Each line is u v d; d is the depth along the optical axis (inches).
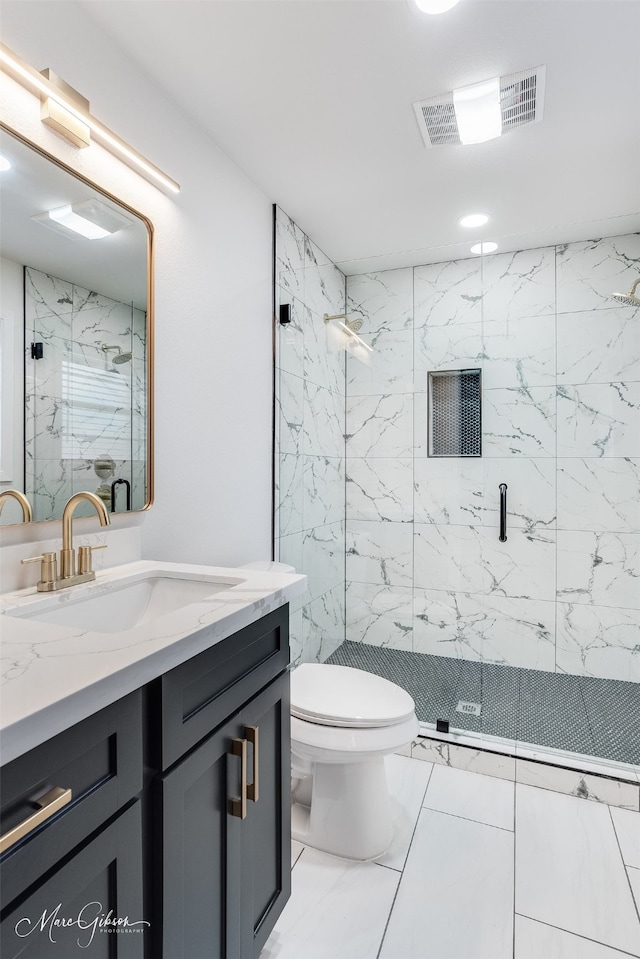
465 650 109.3
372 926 50.8
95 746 25.8
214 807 36.2
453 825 65.9
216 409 73.2
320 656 106.5
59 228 48.0
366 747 57.5
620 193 85.5
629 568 100.6
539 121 67.1
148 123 59.8
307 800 68.2
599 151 73.9
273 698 44.6
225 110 65.5
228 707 37.5
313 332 103.2
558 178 80.9
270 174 80.0
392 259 109.0
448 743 79.7
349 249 106.7
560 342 103.6
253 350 82.7
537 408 105.0
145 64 58.0
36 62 45.9
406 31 53.3
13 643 29.9
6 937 20.9
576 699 94.2
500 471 107.3
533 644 105.9
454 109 65.1
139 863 28.9
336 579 112.8
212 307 72.1
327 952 48.0
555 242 102.7
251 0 49.4
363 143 72.2
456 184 82.8
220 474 74.2
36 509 45.8
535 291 104.7
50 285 47.1
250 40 54.4
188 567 54.5
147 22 52.2
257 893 42.8
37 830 22.5
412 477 112.1
